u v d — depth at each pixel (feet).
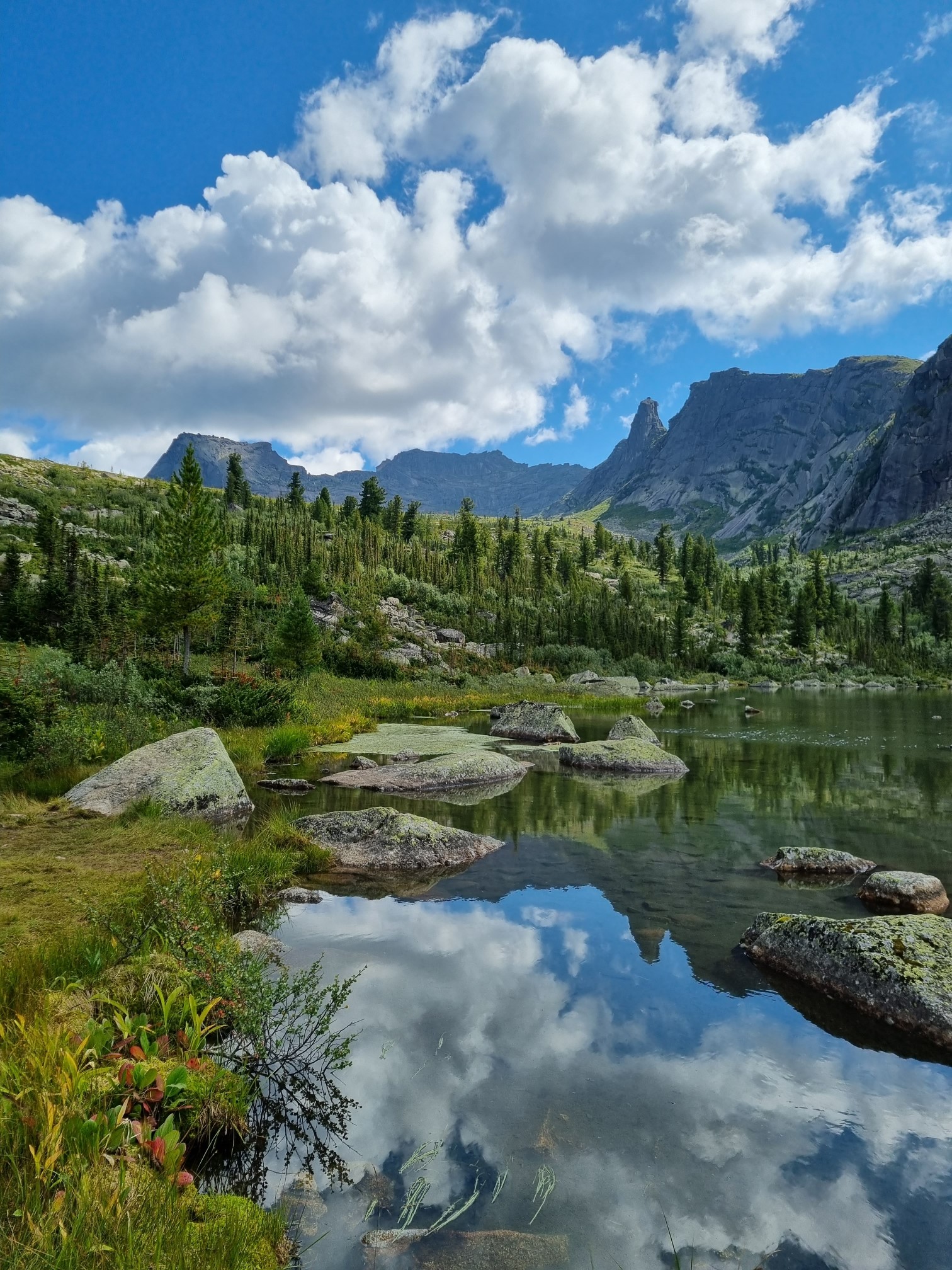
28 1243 8.68
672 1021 18.47
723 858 35.01
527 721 93.86
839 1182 12.33
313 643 139.03
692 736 91.66
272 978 20.31
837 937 21.33
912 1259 10.54
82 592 152.66
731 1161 12.88
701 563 531.91
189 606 108.58
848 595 550.36
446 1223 11.31
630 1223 11.32
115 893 24.72
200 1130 13.14
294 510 416.05
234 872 27.20
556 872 32.50
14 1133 10.56
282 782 53.72
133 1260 8.87
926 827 41.42
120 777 42.42
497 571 414.00
